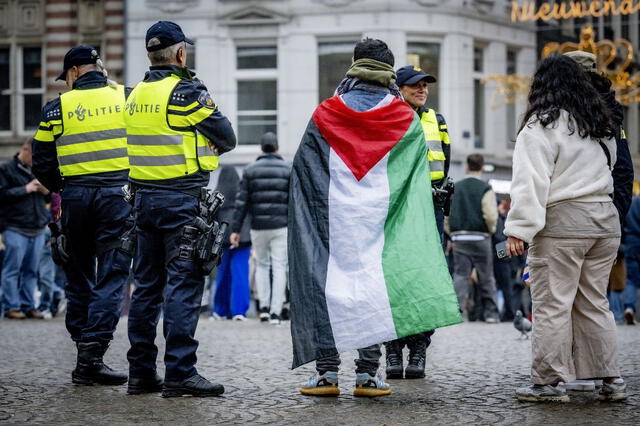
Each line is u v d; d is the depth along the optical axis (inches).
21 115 1210.6
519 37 1229.1
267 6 1121.4
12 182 593.0
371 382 286.2
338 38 1122.7
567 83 275.1
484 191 603.5
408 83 343.6
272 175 568.4
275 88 1133.1
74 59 322.7
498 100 1196.5
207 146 291.1
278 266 569.0
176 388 285.7
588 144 273.4
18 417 254.4
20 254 597.0
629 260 644.1
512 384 311.1
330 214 279.9
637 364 355.6
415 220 277.7
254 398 283.6
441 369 349.4
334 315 272.4
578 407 266.2
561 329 270.8
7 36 1204.5
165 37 292.8
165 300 288.0
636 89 1236.5
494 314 610.5
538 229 267.7
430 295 270.7
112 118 318.0
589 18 1390.3
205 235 286.5
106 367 314.2
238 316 605.3
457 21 1138.7
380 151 282.7
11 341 448.1
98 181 315.9
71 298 325.4
